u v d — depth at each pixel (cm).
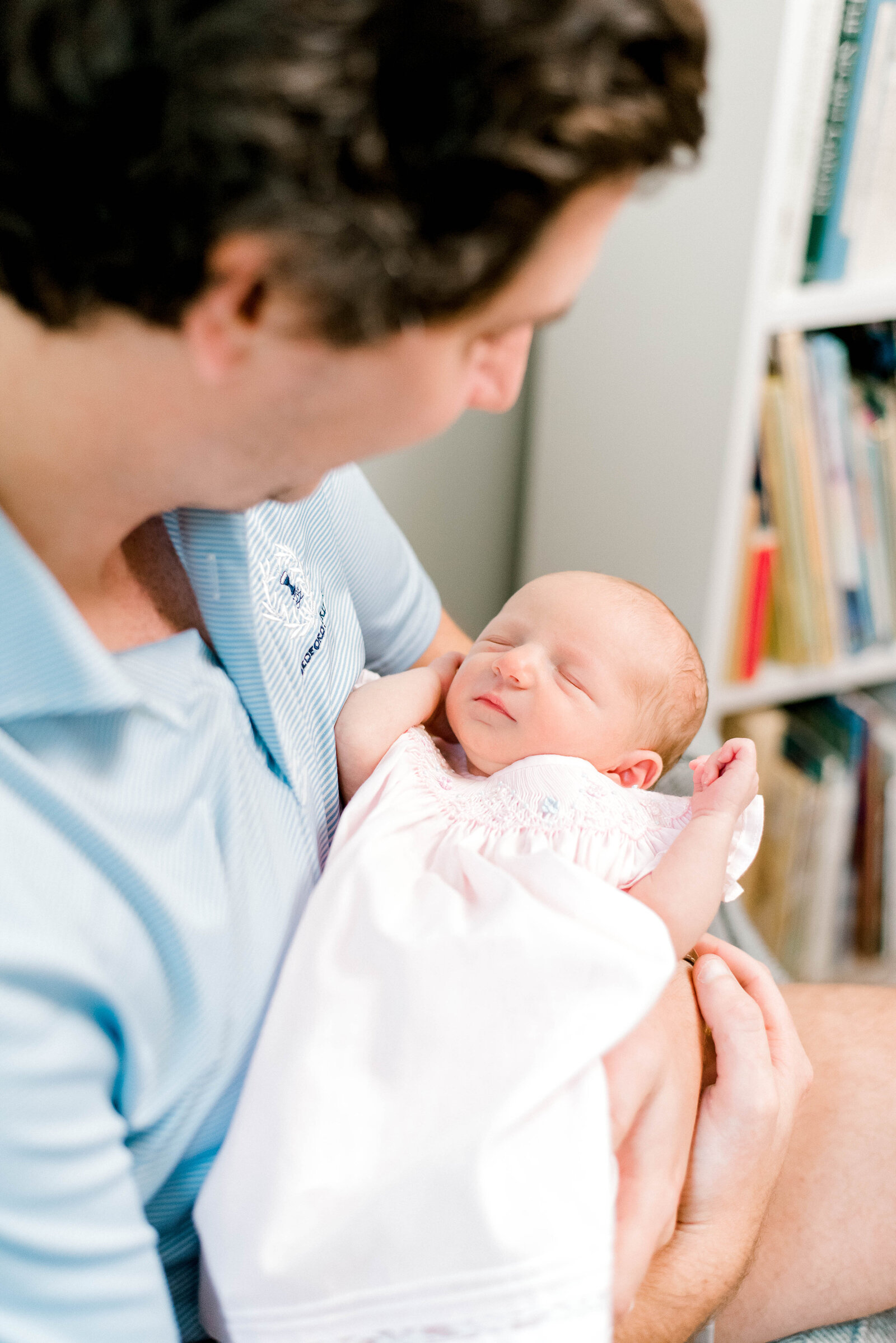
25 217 37
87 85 33
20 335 42
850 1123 92
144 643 61
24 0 33
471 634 194
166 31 32
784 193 125
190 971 55
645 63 35
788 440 141
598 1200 61
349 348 39
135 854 51
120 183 35
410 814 79
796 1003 101
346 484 90
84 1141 47
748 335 128
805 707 174
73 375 42
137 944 52
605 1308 60
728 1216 77
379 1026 66
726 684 156
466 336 41
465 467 175
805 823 167
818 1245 90
